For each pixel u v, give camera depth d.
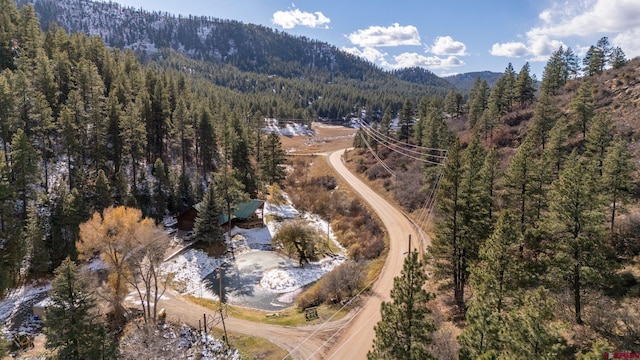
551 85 69.12
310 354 29.83
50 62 69.31
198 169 76.50
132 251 36.19
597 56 82.00
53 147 60.09
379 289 39.66
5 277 37.78
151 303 40.16
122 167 63.59
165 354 29.80
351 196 72.50
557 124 46.22
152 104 74.88
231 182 58.97
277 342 31.72
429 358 19.00
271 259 53.22
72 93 59.28
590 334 21.38
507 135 69.19
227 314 37.56
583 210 23.83
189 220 58.53
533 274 25.64
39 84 61.66
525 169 32.03
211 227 53.88
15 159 42.88
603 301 22.84
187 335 33.66
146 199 60.12
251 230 61.31
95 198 51.34
